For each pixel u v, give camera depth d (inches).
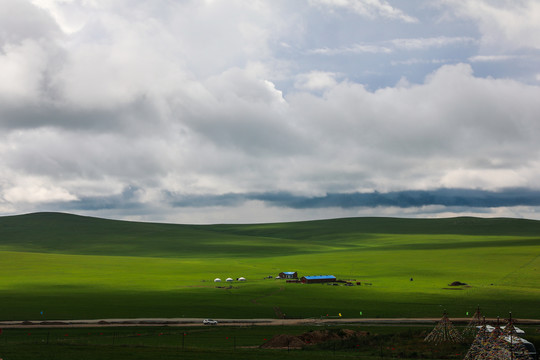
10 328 3941.9
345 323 4279.0
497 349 2581.2
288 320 4461.1
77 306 5157.5
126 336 3577.8
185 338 3484.3
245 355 2583.7
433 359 2672.2
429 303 5418.3
